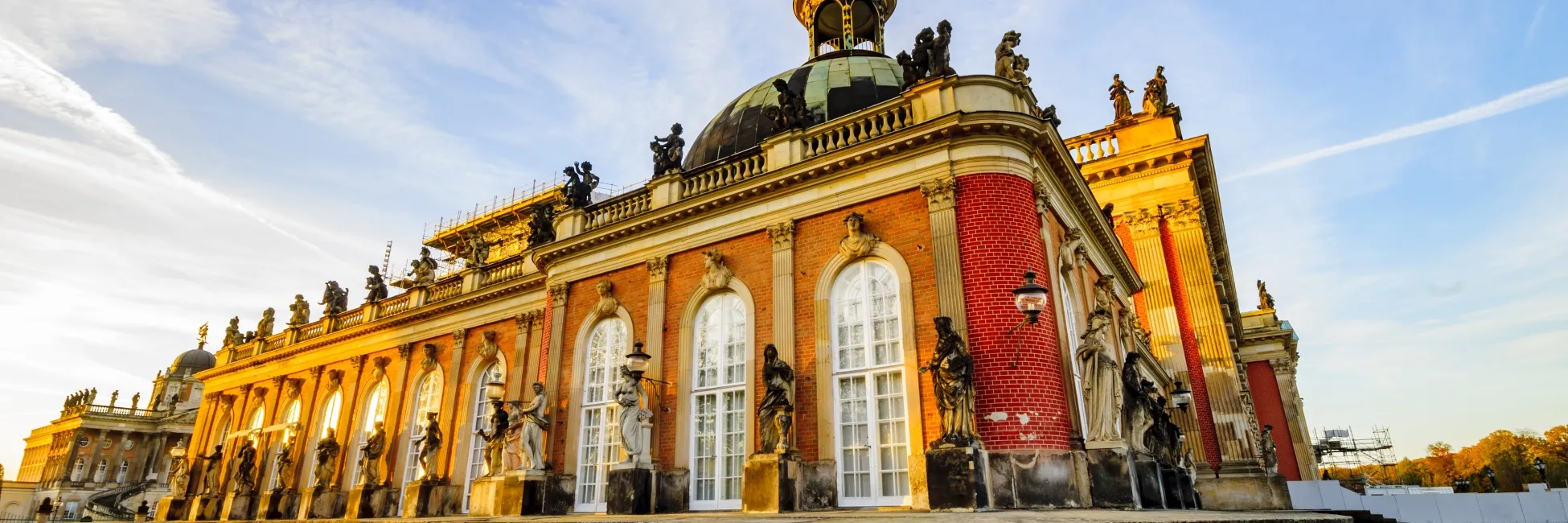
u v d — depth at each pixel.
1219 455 28.73
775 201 22.08
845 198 20.72
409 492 31.94
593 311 25.62
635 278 24.91
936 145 19.50
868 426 18.73
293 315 46.59
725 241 23.02
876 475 18.25
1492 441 116.31
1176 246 31.84
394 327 38.59
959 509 15.38
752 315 21.50
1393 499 32.22
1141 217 32.53
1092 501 16.58
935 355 17.00
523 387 31.06
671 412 22.20
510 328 33.44
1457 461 123.44
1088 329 18.38
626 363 24.22
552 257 27.56
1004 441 16.53
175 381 99.50
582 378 25.14
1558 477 104.12
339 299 44.62
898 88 29.00
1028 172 19.52
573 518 18.88
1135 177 33.31
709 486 20.92
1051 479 16.17
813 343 20.09
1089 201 23.89
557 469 24.42
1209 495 27.81
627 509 20.20
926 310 18.53
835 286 20.48
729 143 29.30
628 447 20.89
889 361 18.92
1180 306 31.09
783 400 19.12
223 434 47.94
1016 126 19.06
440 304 35.94
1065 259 21.05
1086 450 17.16
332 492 36.53
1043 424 16.67
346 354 40.94
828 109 28.19
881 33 36.47
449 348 35.75
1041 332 17.62
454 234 53.69
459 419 33.38
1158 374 28.03
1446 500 31.64
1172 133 33.25
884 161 20.25
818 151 22.05
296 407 42.84
